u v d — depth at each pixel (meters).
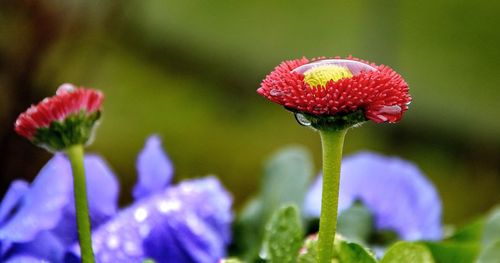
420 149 1.84
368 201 0.46
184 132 1.70
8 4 0.86
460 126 1.89
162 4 2.01
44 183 0.41
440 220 0.46
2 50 0.85
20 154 0.87
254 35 2.09
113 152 1.55
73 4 0.92
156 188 0.44
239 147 1.72
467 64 2.04
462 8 2.17
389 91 0.33
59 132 0.35
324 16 2.09
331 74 0.33
